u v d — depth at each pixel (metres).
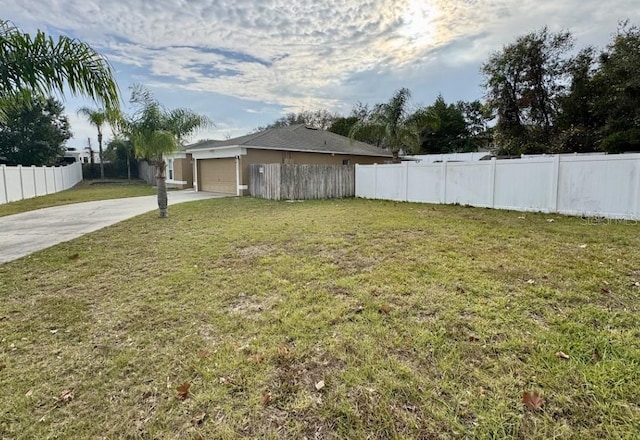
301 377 2.26
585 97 17.47
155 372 2.38
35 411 2.03
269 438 1.79
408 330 2.76
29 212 10.34
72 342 2.80
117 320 3.15
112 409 2.04
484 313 2.98
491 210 9.46
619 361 2.26
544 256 4.59
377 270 4.22
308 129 21.31
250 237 6.24
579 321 2.80
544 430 1.76
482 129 34.84
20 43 5.34
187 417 1.96
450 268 4.18
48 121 27.06
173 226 7.63
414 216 8.40
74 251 5.59
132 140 9.14
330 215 8.76
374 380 2.20
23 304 3.54
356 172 14.66
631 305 3.05
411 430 1.81
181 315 3.20
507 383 2.11
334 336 2.73
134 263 4.87
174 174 22.34
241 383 2.22
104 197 15.02
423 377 2.21
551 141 18.80
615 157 7.56
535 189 8.98
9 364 2.50
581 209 8.15
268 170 14.07
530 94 18.69
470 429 1.80
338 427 1.85
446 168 11.12
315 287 3.75
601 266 4.09
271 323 2.98
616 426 1.76
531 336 2.60
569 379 2.12
